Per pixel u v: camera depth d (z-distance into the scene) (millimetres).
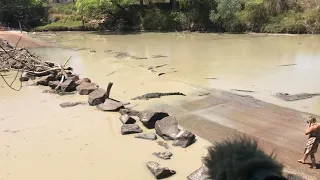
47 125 12273
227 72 19672
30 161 9727
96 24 43375
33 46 30656
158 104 14297
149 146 10539
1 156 10008
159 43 31578
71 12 47062
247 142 1255
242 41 31484
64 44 32000
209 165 1252
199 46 29281
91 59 24438
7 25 44562
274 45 28781
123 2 41875
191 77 18656
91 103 14422
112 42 32875
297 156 9586
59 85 16781
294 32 35469
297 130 11320
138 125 12203
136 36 36969
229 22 38156
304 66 20859
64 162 9625
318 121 12086
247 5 38281
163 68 21016
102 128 11953
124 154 10039
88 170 9211
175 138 10789
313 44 28797
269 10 37438
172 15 41594
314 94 15195
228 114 12922
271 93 15438
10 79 18906
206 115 12906
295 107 13555
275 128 11523
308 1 38062
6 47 25766
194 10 40594
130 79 18516
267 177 1060
